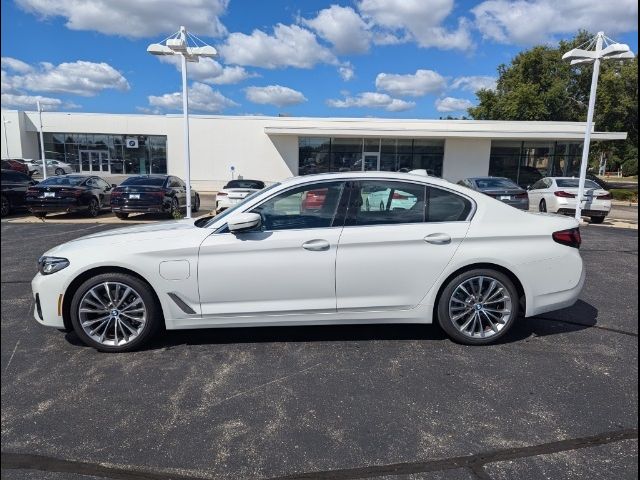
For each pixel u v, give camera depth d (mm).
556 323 4848
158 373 3676
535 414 3080
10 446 2742
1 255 8297
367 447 2732
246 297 4031
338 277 4027
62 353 4059
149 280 3967
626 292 6082
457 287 4129
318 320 4102
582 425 2947
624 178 64125
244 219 3865
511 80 43250
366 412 3107
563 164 28844
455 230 4105
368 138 29109
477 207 4215
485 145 28547
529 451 2693
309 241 3984
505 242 4133
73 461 2613
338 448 2725
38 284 4043
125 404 3211
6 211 14867
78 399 3277
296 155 29781
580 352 4086
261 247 3969
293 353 4051
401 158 29031
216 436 2848
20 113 32594
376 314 4121
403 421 3000
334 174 4211
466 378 3584
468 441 2787
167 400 3264
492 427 2932
